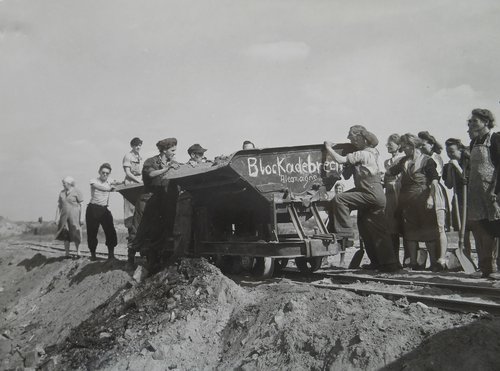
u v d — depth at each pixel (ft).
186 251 28.99
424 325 14.39
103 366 18.63
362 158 25.79
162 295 21.97
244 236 29.12
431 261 27.89
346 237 25.96
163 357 17.84
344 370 13.74
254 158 25.40
